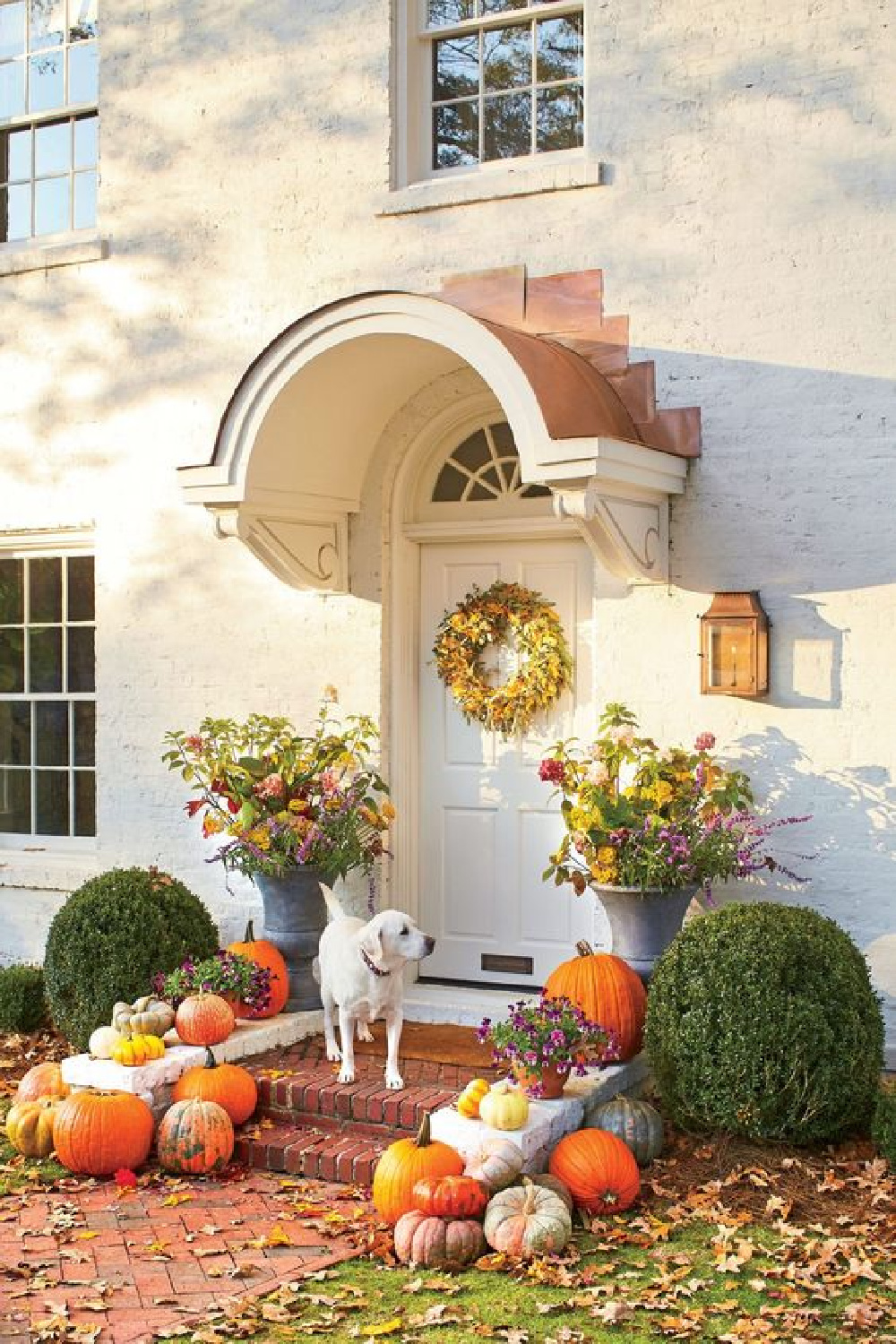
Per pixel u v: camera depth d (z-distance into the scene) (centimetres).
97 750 977
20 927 1002
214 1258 588
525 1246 576
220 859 857
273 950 823
